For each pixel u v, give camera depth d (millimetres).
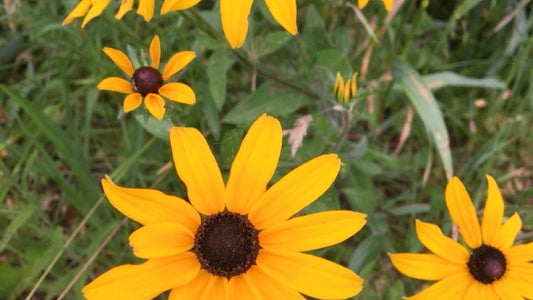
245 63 429
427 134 458
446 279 339
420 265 339
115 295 295
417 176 486
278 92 444
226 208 311
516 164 490
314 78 446
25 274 390
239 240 304
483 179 452
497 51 488
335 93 376
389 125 496
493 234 350
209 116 445
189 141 306
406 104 491
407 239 436
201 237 306
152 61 339
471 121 489
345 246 446
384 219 454
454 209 348
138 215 300
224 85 403
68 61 484
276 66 481
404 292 442
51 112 458
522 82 493
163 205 303
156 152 457
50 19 480
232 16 329
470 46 500
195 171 307
